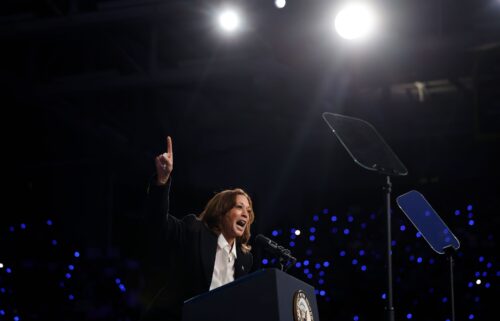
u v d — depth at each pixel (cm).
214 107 2028
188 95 1986
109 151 2023
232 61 1689
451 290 703
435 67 1688
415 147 2109
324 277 1902
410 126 2014
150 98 1944
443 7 1523
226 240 723
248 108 1947
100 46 1741
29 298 1783
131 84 1734
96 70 1828
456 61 1669
